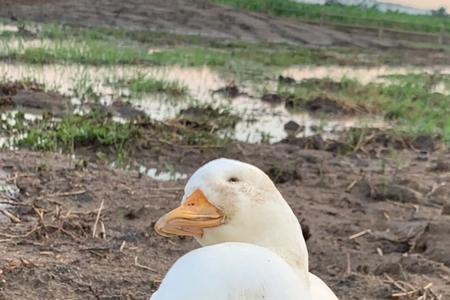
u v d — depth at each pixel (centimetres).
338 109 1586
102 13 2909
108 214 752
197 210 323
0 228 696
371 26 3403
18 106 1292
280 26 3197
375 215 820
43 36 2298
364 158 1096
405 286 630
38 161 923
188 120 1224
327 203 852
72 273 611
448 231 734
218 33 2931
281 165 990
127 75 1703
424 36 3341
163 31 2802
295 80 1972
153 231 715
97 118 1164
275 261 281
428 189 928
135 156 1012
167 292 270
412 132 1323
